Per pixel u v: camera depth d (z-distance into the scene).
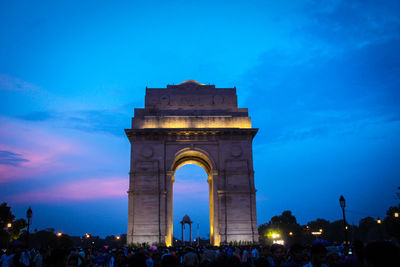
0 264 32.88
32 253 47.12
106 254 39.00
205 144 75.38
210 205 82.81
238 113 79.00
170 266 11.96
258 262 14.80
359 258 8.02
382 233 146.88
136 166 73.19
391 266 6.89
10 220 116.19
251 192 72.44
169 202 71.88
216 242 70.31
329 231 192.88
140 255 14.66
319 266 13.34
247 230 70.44
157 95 80.12
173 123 76.31
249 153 74.69
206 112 78.94
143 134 74.94
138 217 70.44
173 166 78.00
